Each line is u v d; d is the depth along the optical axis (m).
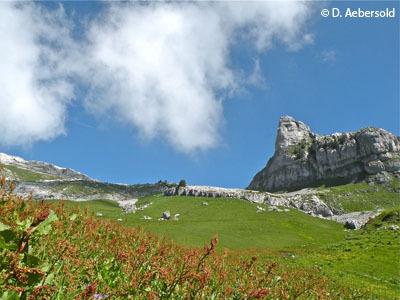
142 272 7.29
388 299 31.44
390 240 70.88
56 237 9.32
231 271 12.62
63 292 5.39
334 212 195.00
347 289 29.89
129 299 5.88
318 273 37.06
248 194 178.62
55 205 13.07
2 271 3.62
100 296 5.22
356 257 56.12
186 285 6.47
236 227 102.94
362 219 161.62
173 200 160.25
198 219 127.12
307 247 74.81
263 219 126.25
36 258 3.89
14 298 3.68
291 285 15.68
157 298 5.87
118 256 7.85
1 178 5.83
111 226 14.15
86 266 6.78
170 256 12.52
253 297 5.84
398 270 49.47
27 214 5.39
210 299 7.64
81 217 13.71
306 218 142.00
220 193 175.88
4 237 3.71
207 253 6.00
